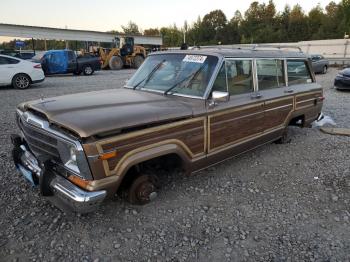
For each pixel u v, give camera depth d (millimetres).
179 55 4371
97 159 2779
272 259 2873
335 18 67375
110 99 3564
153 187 3615
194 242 3078
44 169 3094
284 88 5211
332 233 3250
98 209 3555
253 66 4547
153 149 3230
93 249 2949
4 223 3285
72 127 2750
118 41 30703
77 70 20422
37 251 2906
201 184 4230
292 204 3793
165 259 2852
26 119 3322
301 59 5711
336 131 6672
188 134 3574
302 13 78188
